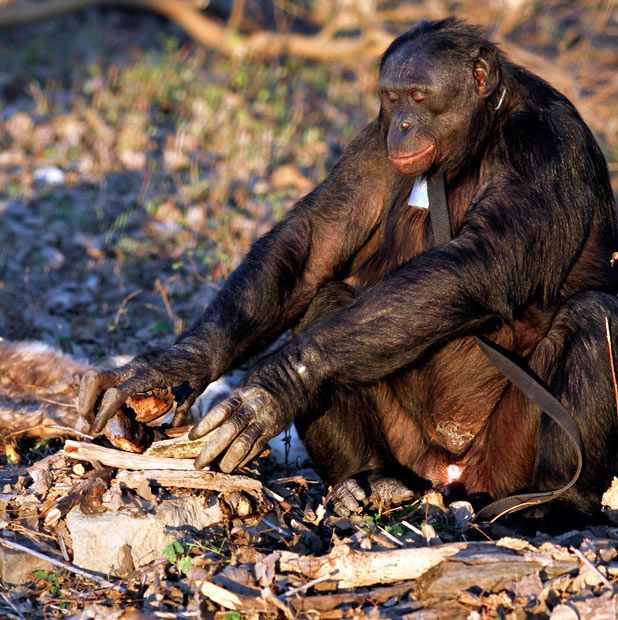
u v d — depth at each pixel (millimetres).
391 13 30297
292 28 34062
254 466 10602
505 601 7883
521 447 9984
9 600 8641
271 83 28641
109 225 19359
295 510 9844
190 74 27859
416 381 10547
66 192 20562
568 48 31406
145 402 9438
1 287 16609
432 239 10281
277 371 9258
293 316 10977
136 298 16766
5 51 29516
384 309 9289
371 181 10977
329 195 11031
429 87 9719
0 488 10234
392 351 9367
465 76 9812
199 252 18234
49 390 12508
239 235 19078
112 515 9109
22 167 21469
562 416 9133
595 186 10328
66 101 25594
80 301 16578
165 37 32031
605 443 9391
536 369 9695
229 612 8039
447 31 9984
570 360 9414
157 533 9055
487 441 10422
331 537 9289
